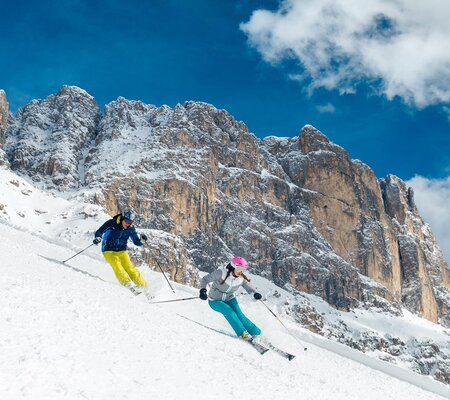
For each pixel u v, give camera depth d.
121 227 10.03
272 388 5.66
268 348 7.89
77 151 137.38
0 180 99.56
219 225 129.25
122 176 118.81
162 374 4.70
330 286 134.38
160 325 6.91
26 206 96.50
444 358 117.19
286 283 127.56
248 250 128.50
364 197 167.00
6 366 3.55
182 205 120.69
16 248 10.58
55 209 98.56
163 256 90.69
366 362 11.01
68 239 81.12
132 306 7.61
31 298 5.42
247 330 8.30
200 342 6.81
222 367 5.84
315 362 8.65
